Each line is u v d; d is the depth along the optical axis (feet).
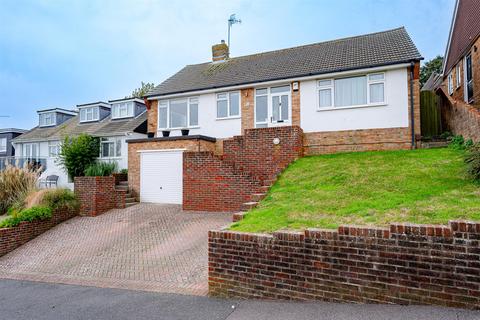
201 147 46.19
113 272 23.68
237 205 38.09
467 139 34.68
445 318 11.91
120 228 35.58
